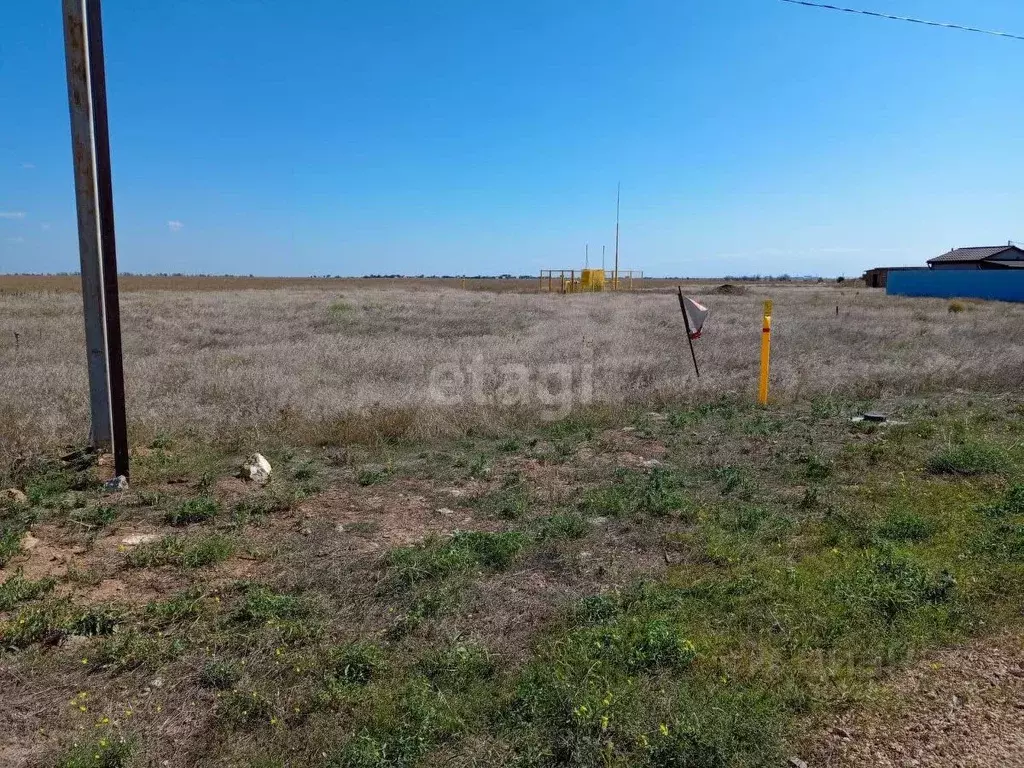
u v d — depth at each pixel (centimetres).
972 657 351
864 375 1216
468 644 366
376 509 589
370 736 293
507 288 7175
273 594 420
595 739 289
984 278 4547
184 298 4166
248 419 862
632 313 2880
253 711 312
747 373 1248
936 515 548
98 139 624
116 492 618
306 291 5706
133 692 328
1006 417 923
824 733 296
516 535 504
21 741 293
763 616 391
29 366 1280
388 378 1216
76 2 643
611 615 395
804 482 657
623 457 757
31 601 409
